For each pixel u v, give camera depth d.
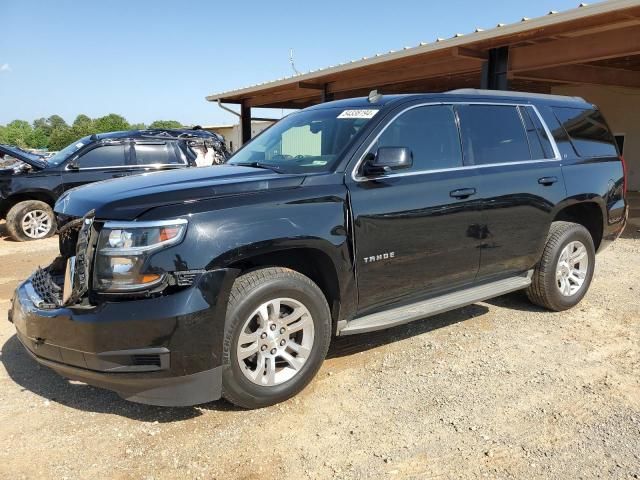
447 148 4.34
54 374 4.04
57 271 3.93
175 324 2.97
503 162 4.65
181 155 11.05
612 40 9.30
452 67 12.17
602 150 5.55
